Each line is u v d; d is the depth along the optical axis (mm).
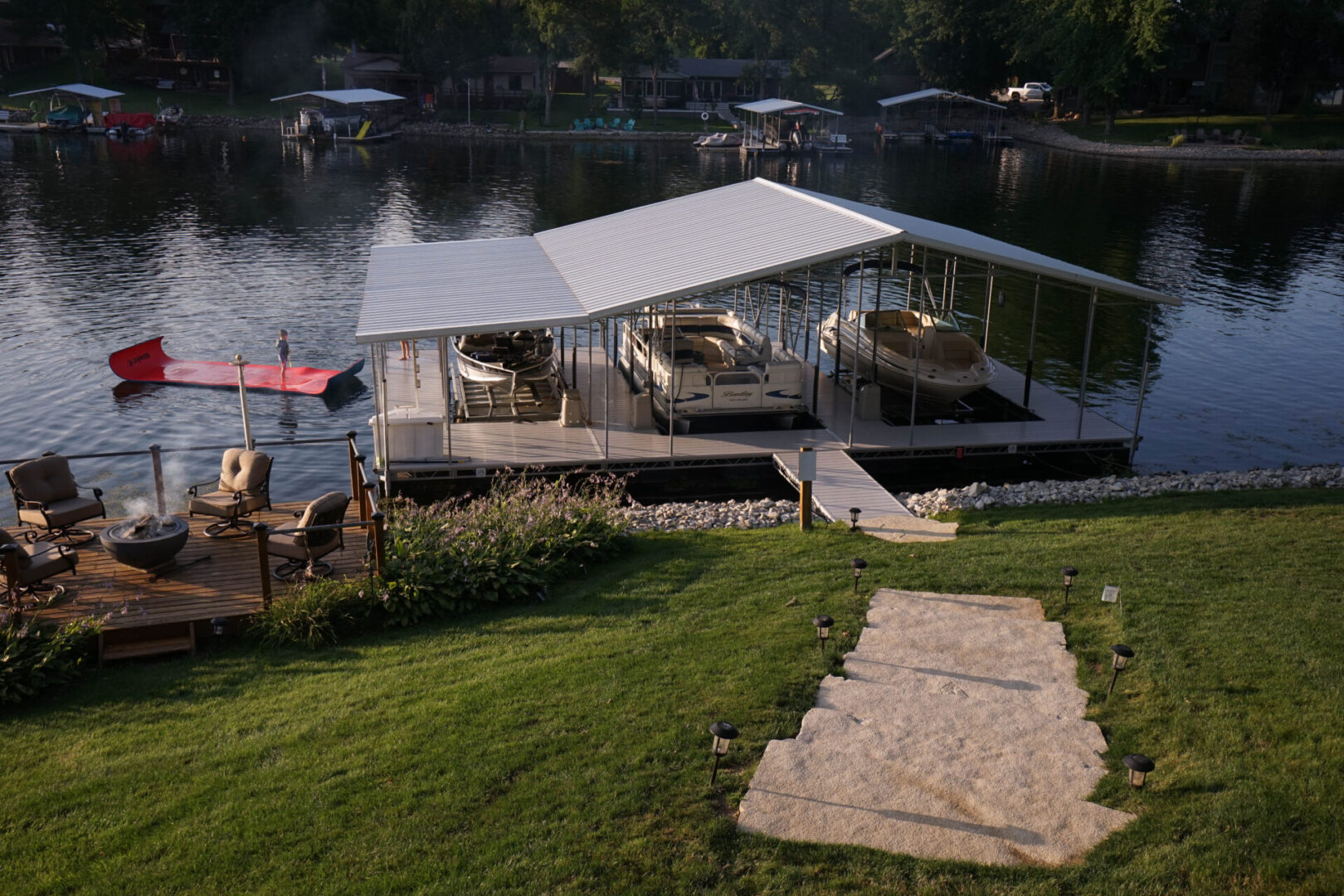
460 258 25172
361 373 28781
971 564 13070
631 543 15453
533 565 13594
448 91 110500
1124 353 31641
